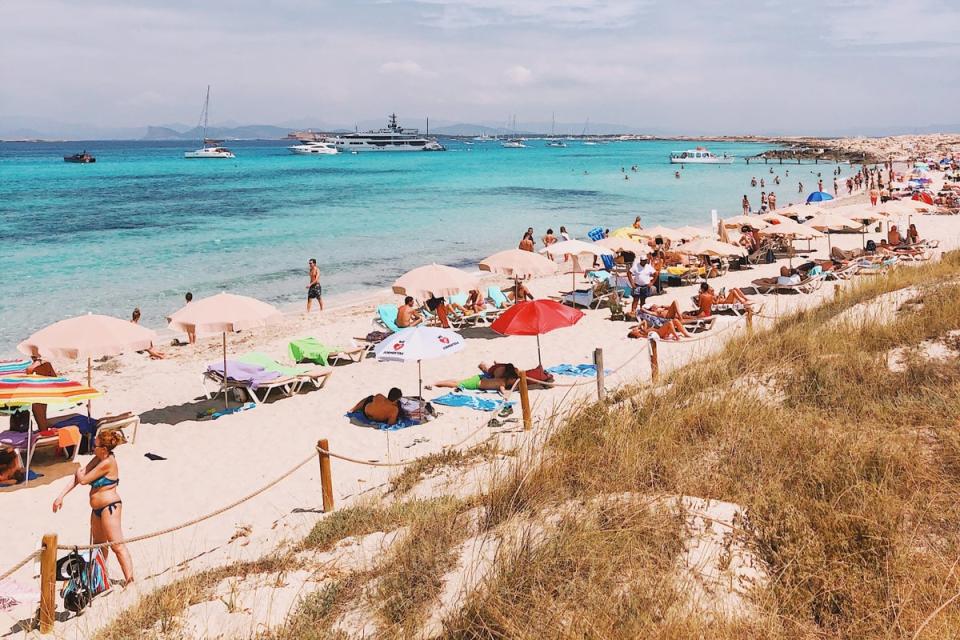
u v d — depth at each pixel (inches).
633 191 2289.6
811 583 169.9
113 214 1598.2
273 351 607.2
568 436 298.4
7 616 239.3
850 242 1106.7
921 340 363.9
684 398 332.5
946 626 147.7
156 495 342.0
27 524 316.2
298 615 196.4
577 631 159.0
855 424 269.0
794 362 361.4
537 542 201.5
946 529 187.3
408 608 187.9
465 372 530.6
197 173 3464.6
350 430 417.4
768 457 242.7
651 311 637.3
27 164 4500.5
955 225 1193.4
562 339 609.0
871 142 5693.9
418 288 542.6
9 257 1037.2
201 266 993.5
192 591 224.5
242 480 356.2
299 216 1577.3
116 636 203.3
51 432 390.0
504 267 598.9
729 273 892.0
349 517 276.4
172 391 505.7
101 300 792.3
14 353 606.9
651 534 196.4
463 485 293.7
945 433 236.5
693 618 158.9
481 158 5516.7
